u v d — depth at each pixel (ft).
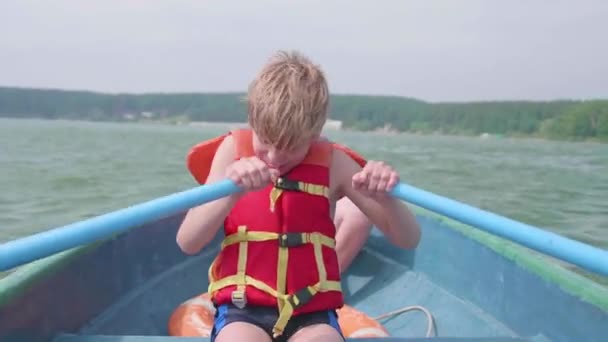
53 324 4.83
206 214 4.50
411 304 6.88
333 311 4.47
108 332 5.58
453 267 6.76
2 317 4.08
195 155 5.06
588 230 14.47
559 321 4.94
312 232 4.56
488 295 6.09
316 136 4.40
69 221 14.97
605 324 4.38
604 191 21.26
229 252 4.53
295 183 4.61
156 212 4.09
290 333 4.26
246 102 4.42
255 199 4.60
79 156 32.12
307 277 4.41
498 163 33.22
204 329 5.84
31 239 3.67
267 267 4.39
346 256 7.40
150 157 32.68
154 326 6.20
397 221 4.82
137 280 6.50
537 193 20.68
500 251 5.88
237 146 4.83
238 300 4.28
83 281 5.37
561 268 5.18
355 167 5.00
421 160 35.47
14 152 33.88
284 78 4.21
